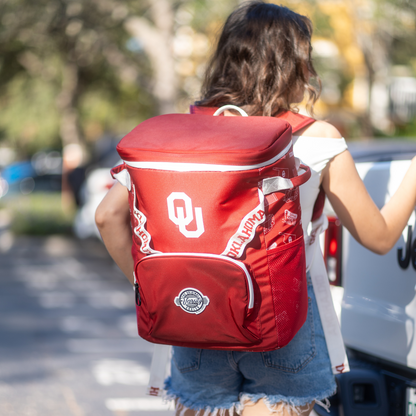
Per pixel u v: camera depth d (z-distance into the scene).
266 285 1.47
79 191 13.08
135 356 4.77
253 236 1.43
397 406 2.09
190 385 1.71
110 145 9.76
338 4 13.02
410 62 15.62
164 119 1.59
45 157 21.22
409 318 2.03
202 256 1.42
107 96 23.03
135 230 1.52
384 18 11.88
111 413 3.62
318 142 1.63
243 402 1.66
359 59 16.03
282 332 1.49
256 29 1.72
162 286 1.47
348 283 2.35
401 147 3.73
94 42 13.55
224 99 1.75
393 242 1.72
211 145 1.42
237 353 1.63
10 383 4.11
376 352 2.16
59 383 4.12
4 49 17.28
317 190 1.64
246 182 1.41
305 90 1.78
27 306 6.46
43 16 12.32
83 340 5.19
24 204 13.09
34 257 9.91
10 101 23.97
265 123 1.49
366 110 16.12
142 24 11.94
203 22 10.11
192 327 1.49
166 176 1.43
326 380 1.65
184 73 12.09
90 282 7.89
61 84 21.02
